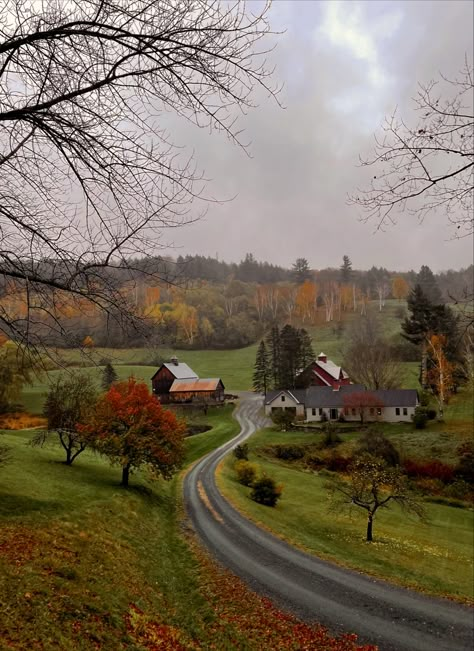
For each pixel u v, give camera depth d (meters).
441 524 30.89
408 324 67.06
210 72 4.39
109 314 4.74
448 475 40.69
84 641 8.77
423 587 18.14
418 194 4.92
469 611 15.95
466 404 59.00
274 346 93.38
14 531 14.82
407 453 45.38
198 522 26.61
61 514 18.50
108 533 18.53
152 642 10.16
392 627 14.56
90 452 39.06
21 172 4.93
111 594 11.85
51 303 4.64
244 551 21.62
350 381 84.06
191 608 14.35
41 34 4.19
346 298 151.12
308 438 54.25
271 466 45.72
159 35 4.26
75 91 4.48
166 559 19.05
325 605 15.98
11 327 4.48
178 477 40.41
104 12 4.27
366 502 27.38
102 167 4.63
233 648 11.91
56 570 11.96
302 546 22.95
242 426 64.81
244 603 15.41
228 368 109.19
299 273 189.88
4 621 8.33
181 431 30.58
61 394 31.27
